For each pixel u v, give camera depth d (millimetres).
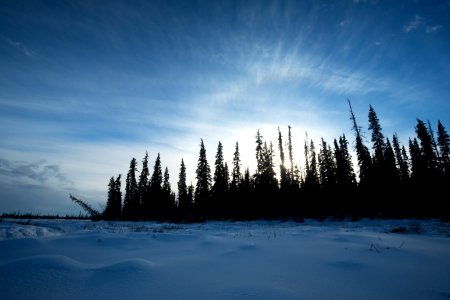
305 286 5941
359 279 6449
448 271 7082
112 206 50688
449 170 37438
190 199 57750
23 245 9469
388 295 5539
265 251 9273
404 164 47594
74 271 6727
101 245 10422
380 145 36094
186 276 6590
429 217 29750
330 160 40906
